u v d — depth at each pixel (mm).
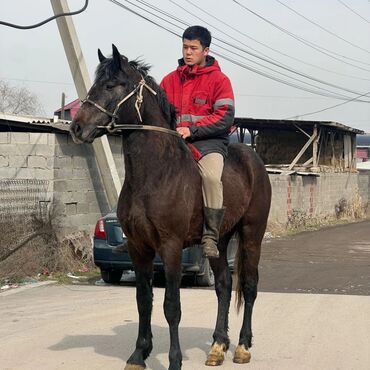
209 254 4727
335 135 28938
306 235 19047
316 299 7953
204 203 4777
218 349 5141
